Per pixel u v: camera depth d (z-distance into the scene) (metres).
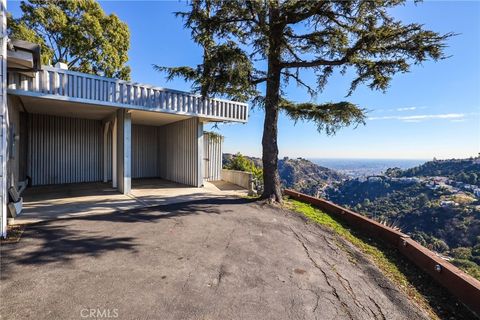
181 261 3.43
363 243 4.75
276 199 7.46
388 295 2.97
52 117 10.84
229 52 6.27
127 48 16.39
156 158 13.99
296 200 8.22
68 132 11.30
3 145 3.88
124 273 3.02
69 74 6.44
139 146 13.38
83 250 3.62
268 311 2.47
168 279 2.94
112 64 15.27
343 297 2.83
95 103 6.90
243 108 10.57
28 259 3.26
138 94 7.75
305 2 6.10
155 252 3.68
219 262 3.47
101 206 6.34
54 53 14.30
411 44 5.46
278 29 6.89
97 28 14.20
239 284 2.93
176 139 11.80
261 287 2.90
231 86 7.14
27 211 5.59
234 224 5.23
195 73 7.51
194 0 6.36
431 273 3.48
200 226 4.98
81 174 11.66
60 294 2.54
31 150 10.23
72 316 2.23
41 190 8.91
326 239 4.74
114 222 5.00
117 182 9.31
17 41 4.40
